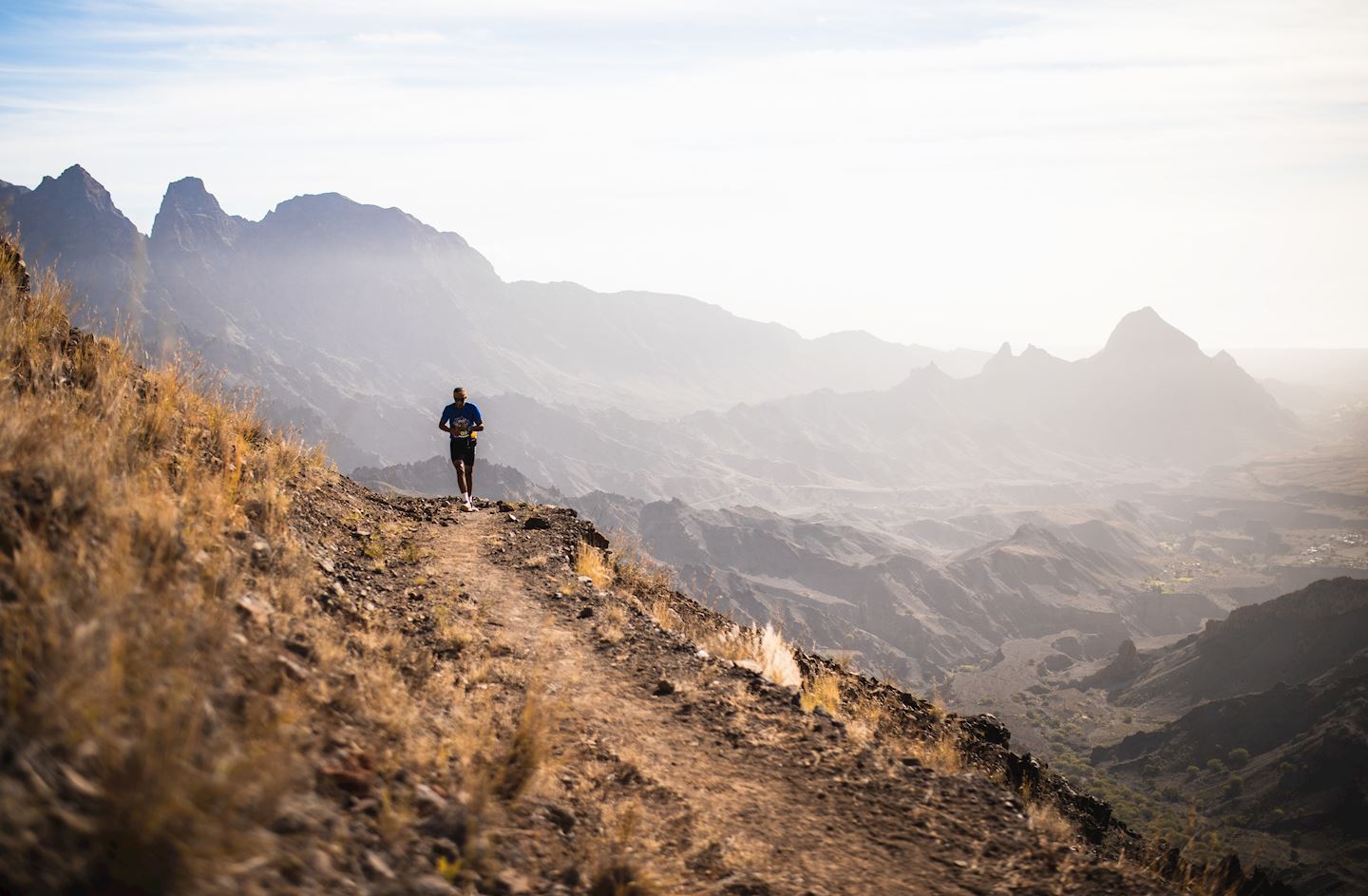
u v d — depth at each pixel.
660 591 11.99
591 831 4.51
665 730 6.40
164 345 7.99
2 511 3.76
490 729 5.19
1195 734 195.62
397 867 3.21
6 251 7.16
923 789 6.19
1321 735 166.25
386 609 7.13
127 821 2.39
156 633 3.32
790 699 7.64
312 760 3.52
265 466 8.49
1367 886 126.88
